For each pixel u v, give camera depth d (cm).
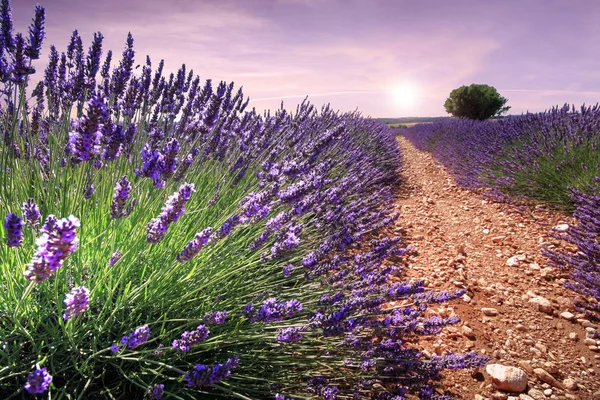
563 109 856
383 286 242
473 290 347
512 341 275
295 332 173
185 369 169
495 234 494
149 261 202
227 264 222
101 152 188
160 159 175
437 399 202
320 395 180
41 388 109
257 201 205
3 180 203
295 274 273
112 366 164
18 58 201
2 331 148
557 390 229
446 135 1472
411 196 726
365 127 1032
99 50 244
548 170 602
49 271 101
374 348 209
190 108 344
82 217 185
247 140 342
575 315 310
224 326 191
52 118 281
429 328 235
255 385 175
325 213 335
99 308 179
